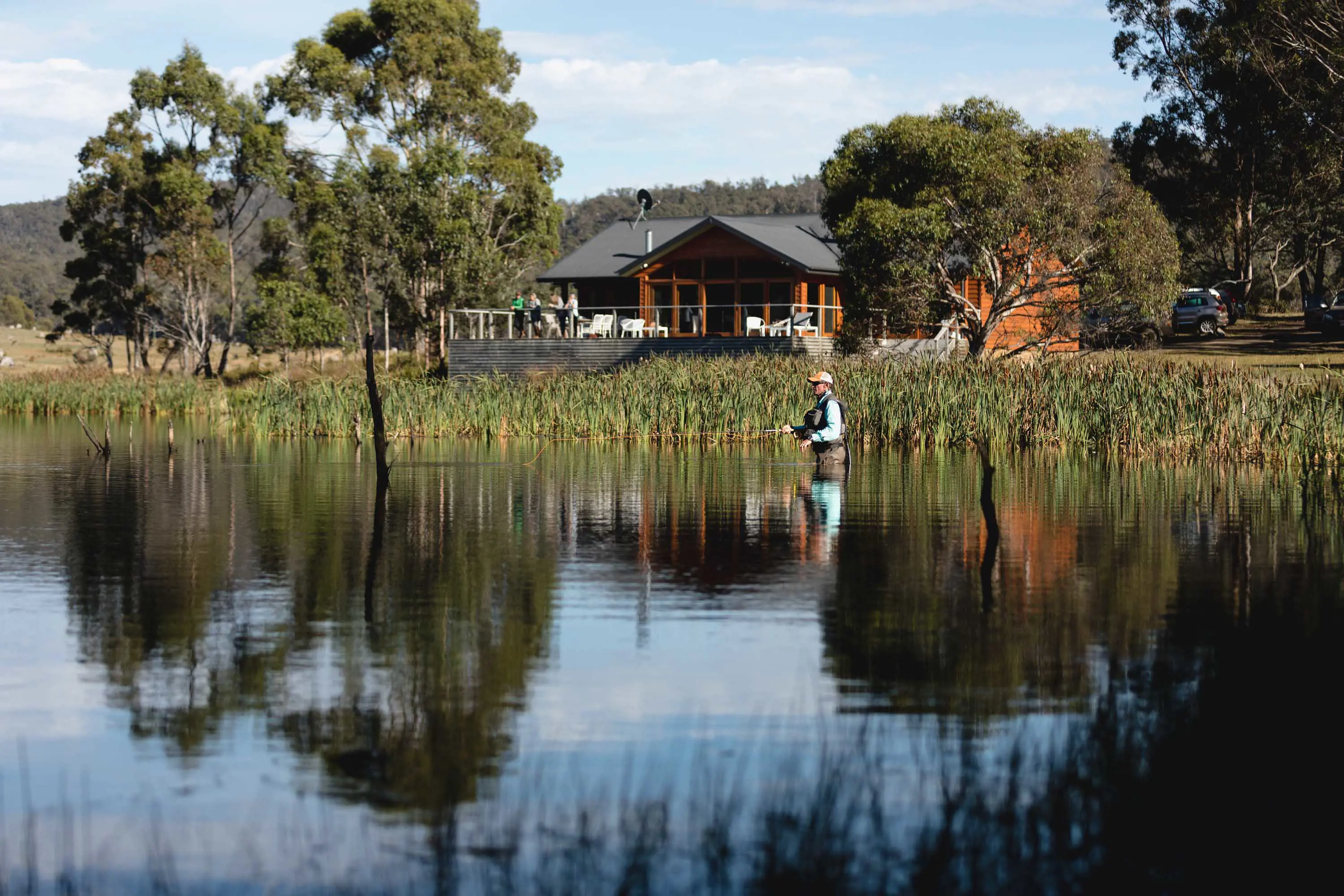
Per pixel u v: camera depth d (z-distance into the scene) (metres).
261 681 6.67
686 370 26.20
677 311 38.59
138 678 6.73
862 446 22.36
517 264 55.88
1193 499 14.44
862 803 4.92
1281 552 10.57
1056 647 7.27
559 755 5.49
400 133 55.91
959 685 6.51
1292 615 8.09
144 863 4.52
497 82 57.62
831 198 32.31
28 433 28.64
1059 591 8.95
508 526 12.35
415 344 52.91
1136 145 53.12
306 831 4.75
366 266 51.81
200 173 57.88
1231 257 59.50
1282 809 4.83
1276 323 46.84
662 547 10.98
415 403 26.27
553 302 39.88
